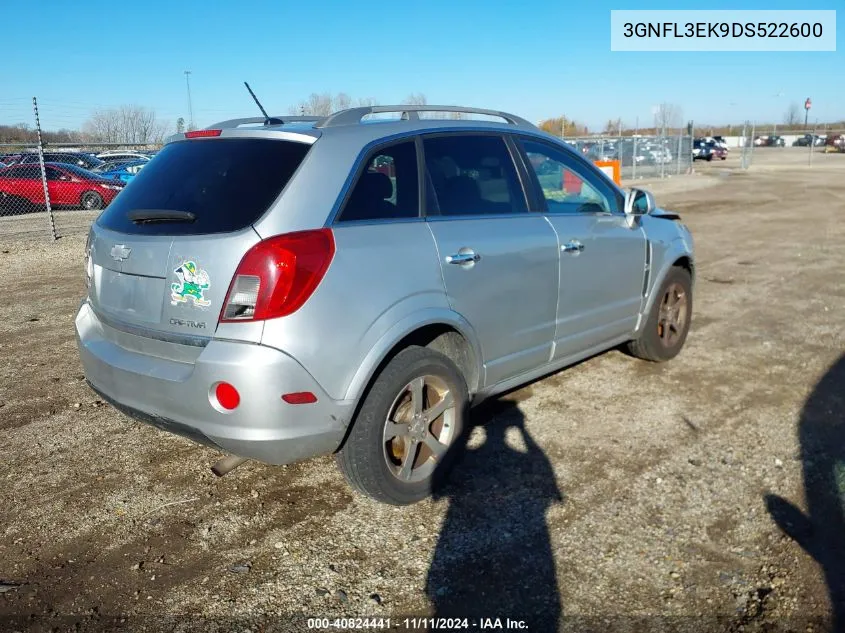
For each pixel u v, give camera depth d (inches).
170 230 127.6
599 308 185.9
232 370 115.7
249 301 117.2
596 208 188.9
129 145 577.0
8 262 436.5
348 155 132.0
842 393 195.8
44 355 241.3
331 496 145.6
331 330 121.0
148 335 129.2
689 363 223.1
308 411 120.2
